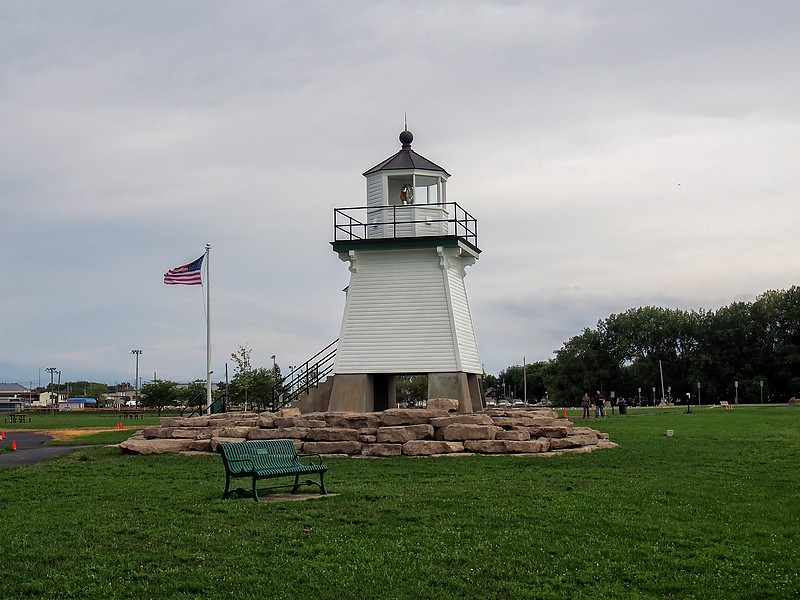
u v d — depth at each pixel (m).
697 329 143.75
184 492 19.61
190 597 11.59
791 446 30.08
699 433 37.06
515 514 16.50
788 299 132.88
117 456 28.48
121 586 12.00
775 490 19.64
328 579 12.31
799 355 125.88
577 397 155.88
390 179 36.84
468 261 37.81
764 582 12.28
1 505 18.30
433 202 37.06
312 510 16.88
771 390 130.25
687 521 16.02
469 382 38.47
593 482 20.72
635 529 15.27
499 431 27.58
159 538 14.62
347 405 35.00
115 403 188.25
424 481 21.09
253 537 14.69
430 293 35.44
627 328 155.00
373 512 16.70
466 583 12.20
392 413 28.42
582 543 14.34
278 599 11.52
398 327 35.34
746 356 133.88
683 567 13.05
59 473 23.94
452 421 27.88
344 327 35.69
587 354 156.62
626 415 64.75
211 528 15.38
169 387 124.31
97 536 14.82
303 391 36.56
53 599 11.50
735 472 22.80
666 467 23.78
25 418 86.88
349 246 35.75
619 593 11.79
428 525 15.58
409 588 11.95
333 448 27.08
